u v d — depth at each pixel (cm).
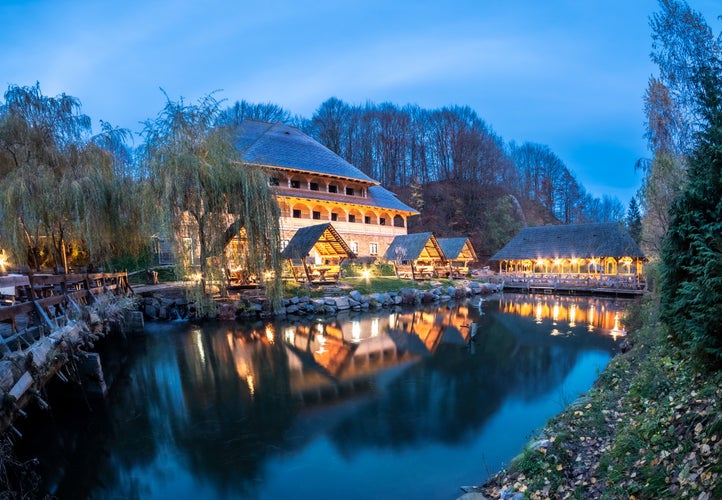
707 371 462
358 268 3400
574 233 3928
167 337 1700
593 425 581
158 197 1591
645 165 1541
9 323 971
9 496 515
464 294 3272
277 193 1933
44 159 1498
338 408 940
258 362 1341
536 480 479
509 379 1135
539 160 9488
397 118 7700
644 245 2123
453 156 7338
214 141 1697
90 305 1184
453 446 736
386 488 610
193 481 657
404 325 1997
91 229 1487
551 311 2488
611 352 1419
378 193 4803
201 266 1725
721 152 479
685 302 516
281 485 633
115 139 1709
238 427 851
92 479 672
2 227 1340
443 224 6244
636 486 363
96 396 1009
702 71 539
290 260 2603
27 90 1513
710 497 272
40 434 835
